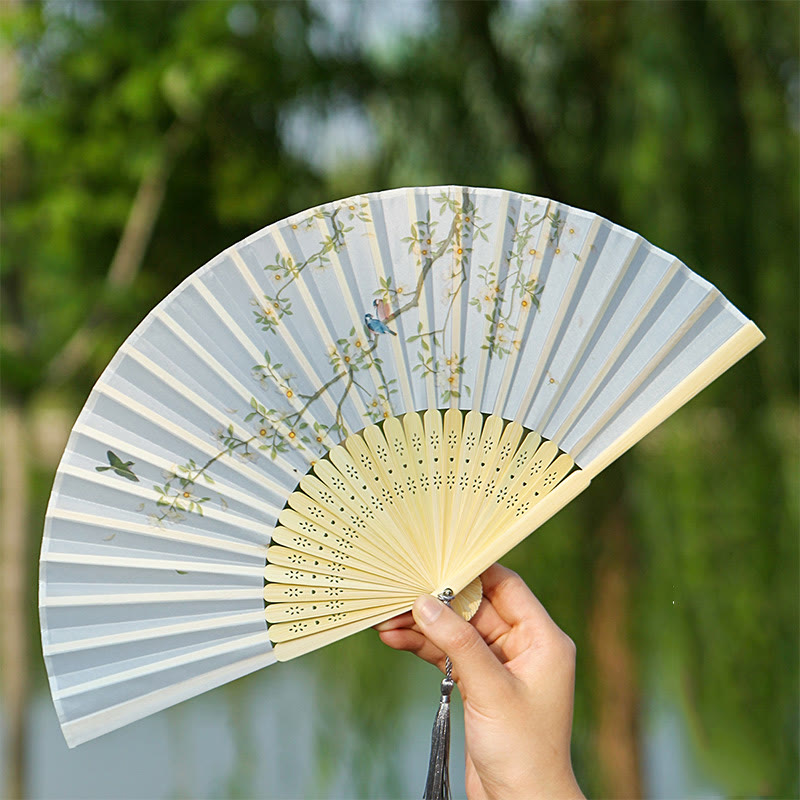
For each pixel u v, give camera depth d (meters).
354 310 1.08
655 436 2.05
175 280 2.10
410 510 1.09
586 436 1.09
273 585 1.08
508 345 1.08
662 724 2.43
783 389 1.93
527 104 2.15
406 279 1.08
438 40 2.13
